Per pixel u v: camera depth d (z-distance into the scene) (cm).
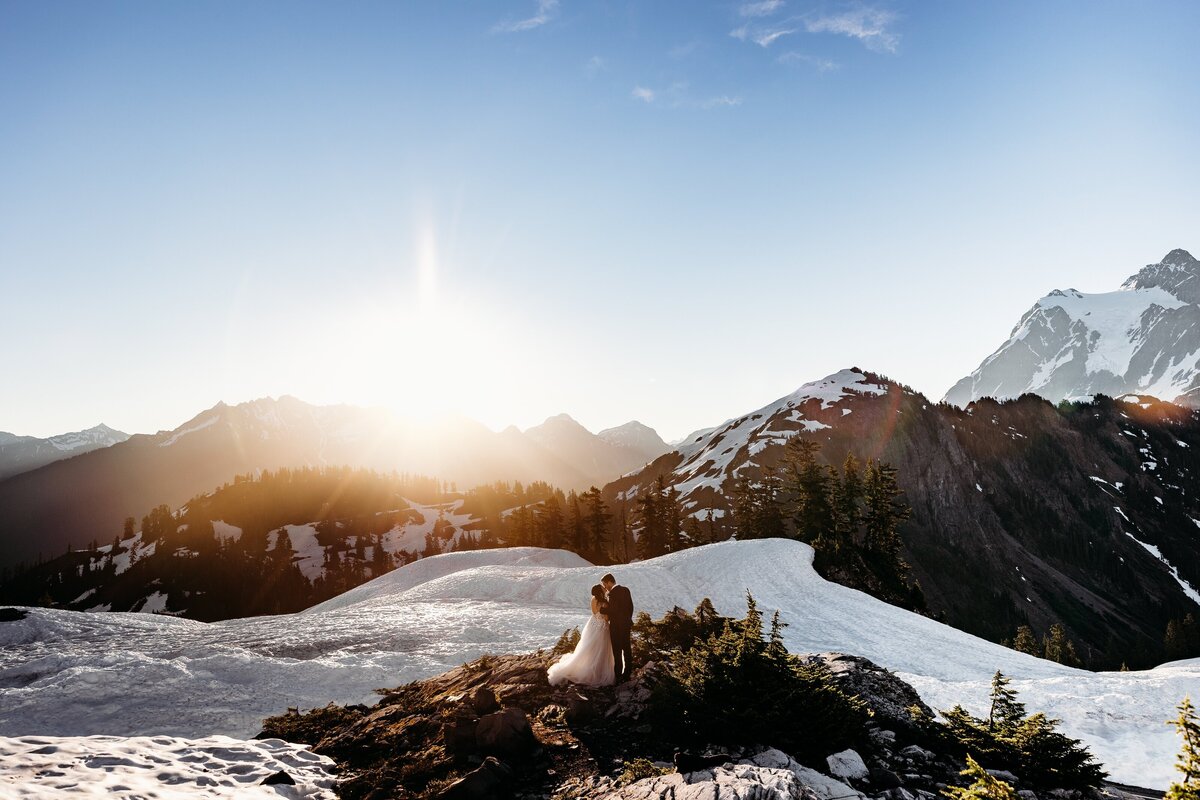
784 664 1052
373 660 2419
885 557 6538
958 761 1042
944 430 19162
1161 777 1528
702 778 822
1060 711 1934
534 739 1038
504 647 2759
